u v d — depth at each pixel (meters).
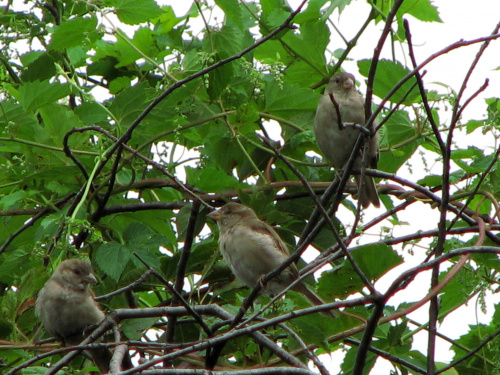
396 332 11.08
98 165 11.29
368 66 12.71
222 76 11.69
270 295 11.98
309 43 13.68
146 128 12.26
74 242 12.03
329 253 10.26
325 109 12.80
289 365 9.55
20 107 11.69
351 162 8.93
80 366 11.57
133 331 11.41
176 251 12.62
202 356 10.07
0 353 10.43
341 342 11.68
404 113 12.85
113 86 14.11
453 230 11.33
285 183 12.67
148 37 13.50
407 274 7.76
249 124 12.52
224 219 12.22
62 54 13.54
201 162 13.18
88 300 10.70
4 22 12.91
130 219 12.80
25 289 10.45
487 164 12.07
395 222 11.86
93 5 12.02
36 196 12.57
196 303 12.30
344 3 12.32
